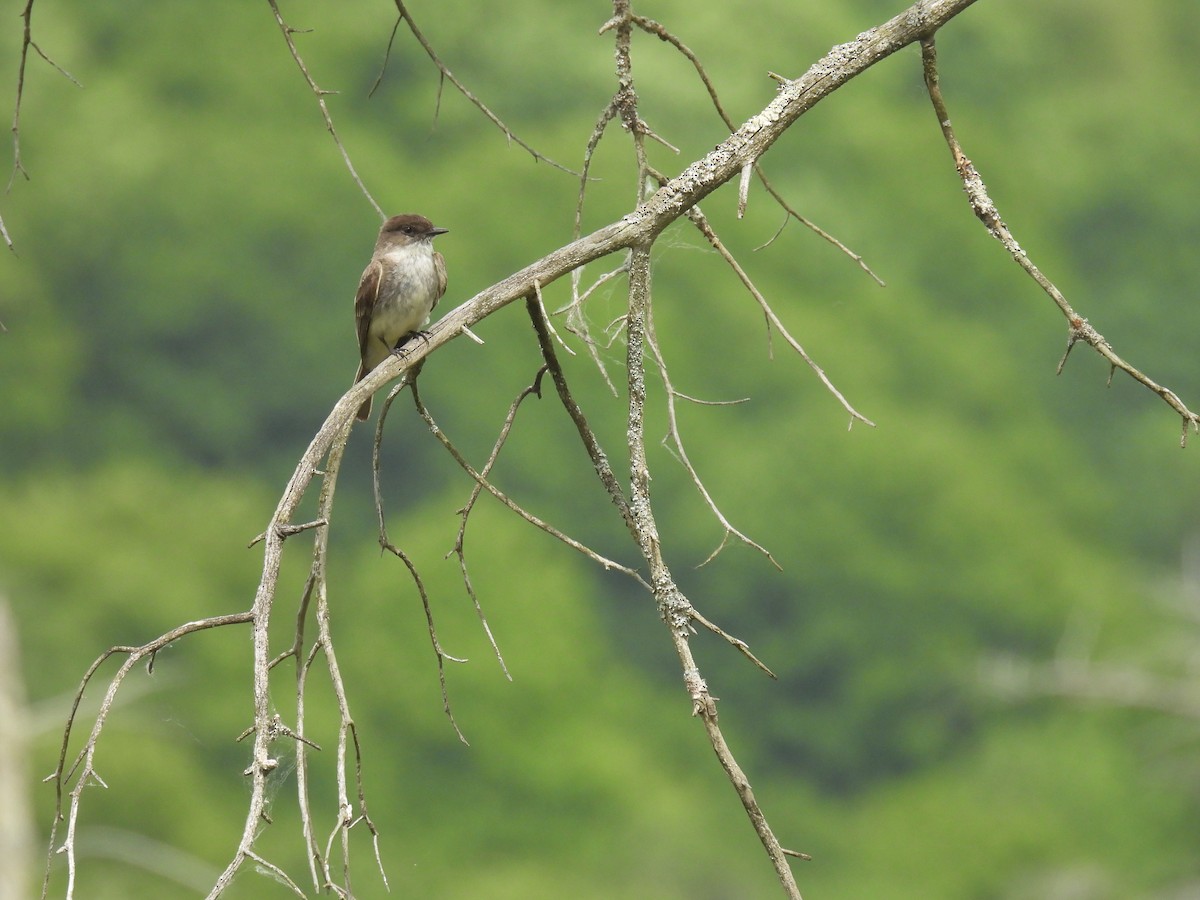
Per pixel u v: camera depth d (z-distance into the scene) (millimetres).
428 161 26906
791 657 23125
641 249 3736
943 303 27203
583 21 26641
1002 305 27250
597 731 21484
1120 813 19609
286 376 25547
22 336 24984
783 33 25859
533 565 22734
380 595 22266
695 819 20859
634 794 20766
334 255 25906
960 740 22391
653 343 3670
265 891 15742
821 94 3859
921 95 29641
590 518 23500
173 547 22609
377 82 3797
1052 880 19250
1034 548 23750
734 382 25031
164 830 16078
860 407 24719
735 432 24406
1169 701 18375
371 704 21406
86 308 25672
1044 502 25000
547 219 25109
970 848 19688
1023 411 25891
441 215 25406
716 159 3805
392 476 23875
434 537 22672
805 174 27359
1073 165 28969
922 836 20281
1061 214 28641
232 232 25828
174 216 25844
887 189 27656
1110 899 18844
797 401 24875
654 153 24234
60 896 11328
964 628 23297
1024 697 21578
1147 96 30156
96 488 23500
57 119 26609
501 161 25547
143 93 27266
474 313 3627
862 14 27812
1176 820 19422
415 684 21500
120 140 26062
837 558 23547
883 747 22625
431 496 23672
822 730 22734
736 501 23531
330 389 25594
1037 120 29703
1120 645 21469
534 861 20250
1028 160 29062
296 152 26562
